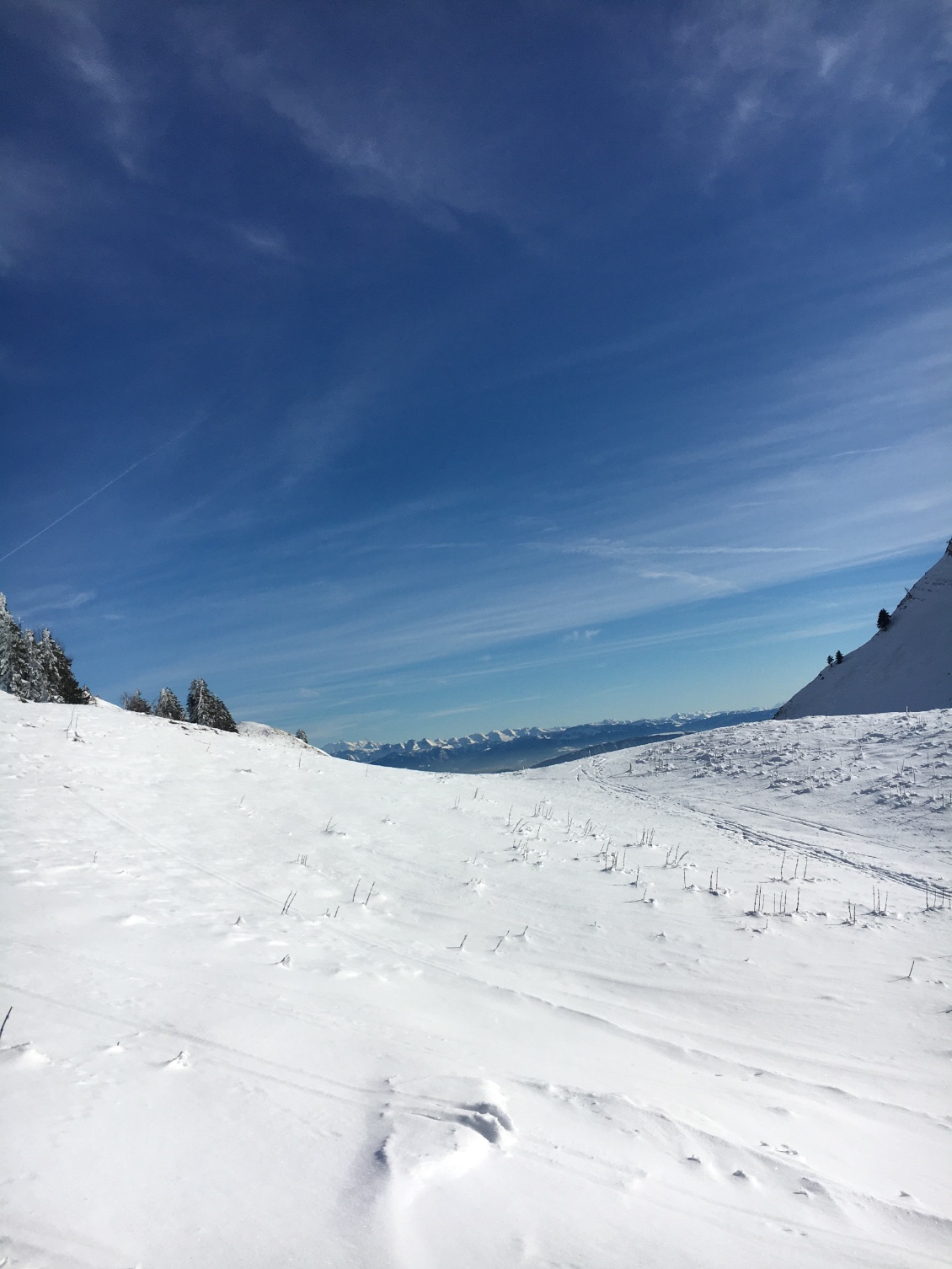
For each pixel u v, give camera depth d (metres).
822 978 9.20
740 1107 5.66
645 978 9.01
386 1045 5.39
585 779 31.72
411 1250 2.97
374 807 17.28
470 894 11.73
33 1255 2.62
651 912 11.49
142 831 12.12
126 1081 4.09
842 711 80.31
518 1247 3.10
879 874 14.57
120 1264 2.67
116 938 6.84
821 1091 6.41
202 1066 4.44
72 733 18.75
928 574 100.00
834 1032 7.76
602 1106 4.88
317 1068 4.70
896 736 25.67
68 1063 4.19
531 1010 7.42
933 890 13.38
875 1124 5.82
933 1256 3.65
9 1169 3.09
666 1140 4.52
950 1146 5.57
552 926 10.66
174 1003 5.43
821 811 20.33
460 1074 5.00
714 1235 3.49
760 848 16.97
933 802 19.08
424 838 15.04
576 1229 3.31
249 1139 3.69
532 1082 5.19
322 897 10.42
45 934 6.59
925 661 79.62
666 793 25.73
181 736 21.78
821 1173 4.49
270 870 11.30
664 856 15.45
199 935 7.42
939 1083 6.75
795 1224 3.74
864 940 10.61
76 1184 3.08
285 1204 3.17
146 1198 3.08
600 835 17.30
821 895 12.86
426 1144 3.77
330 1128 3.92
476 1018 6.80
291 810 15.63
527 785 29.73
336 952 7.95
